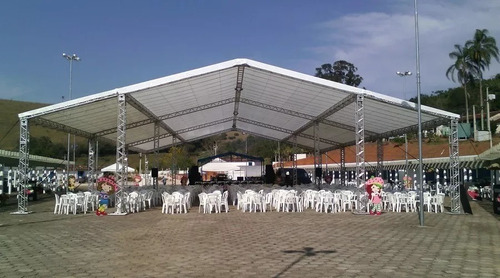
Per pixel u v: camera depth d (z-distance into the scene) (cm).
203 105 2077
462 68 4684
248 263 702
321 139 2836
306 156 5512
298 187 1994
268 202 1697
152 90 1579
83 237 1005
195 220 1335
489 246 866
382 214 1511
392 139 4888
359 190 1538
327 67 6462
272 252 797
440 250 820
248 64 1485
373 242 912
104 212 1517
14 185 3178
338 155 4203
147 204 1933
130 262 719
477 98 5822
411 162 2948
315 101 1847
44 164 3138
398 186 2272
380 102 1591
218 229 1123
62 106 1545
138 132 2420
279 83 1664
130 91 1517
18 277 624
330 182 3244
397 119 1841
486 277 612
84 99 1525
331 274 626
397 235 1013
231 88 1845
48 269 674
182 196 1588
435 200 1612
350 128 2308
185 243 905
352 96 1627
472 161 2270
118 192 1541
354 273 632
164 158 6016
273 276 615
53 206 1978
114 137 2436
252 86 1794
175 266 684
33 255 789
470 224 1233
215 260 727
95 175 2673
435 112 1582
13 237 1013
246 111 2378
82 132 2095
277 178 3134
